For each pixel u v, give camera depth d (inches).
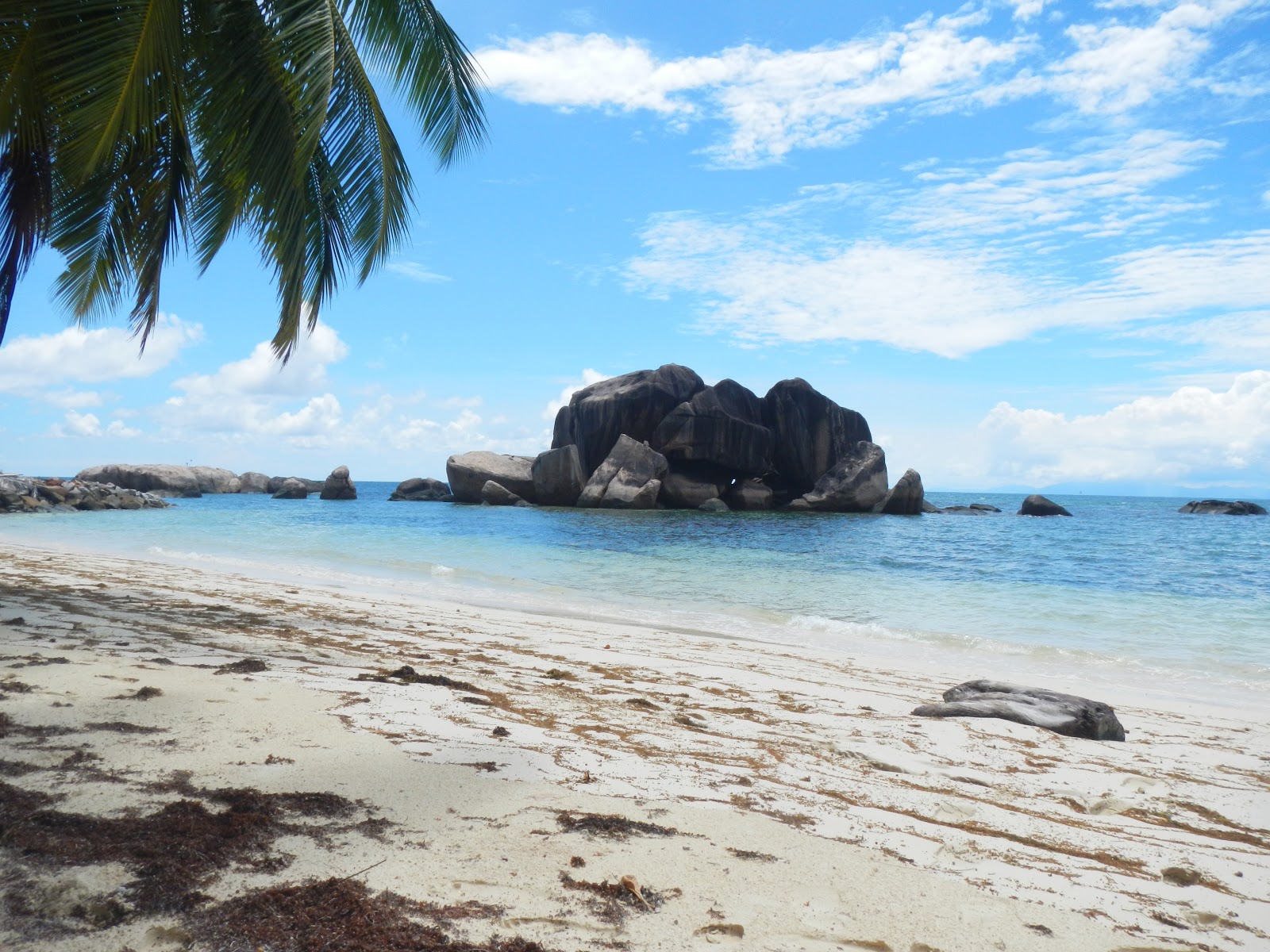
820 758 179.5
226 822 106.8
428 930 84.4
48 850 95.4
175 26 267.3
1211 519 2092.8
